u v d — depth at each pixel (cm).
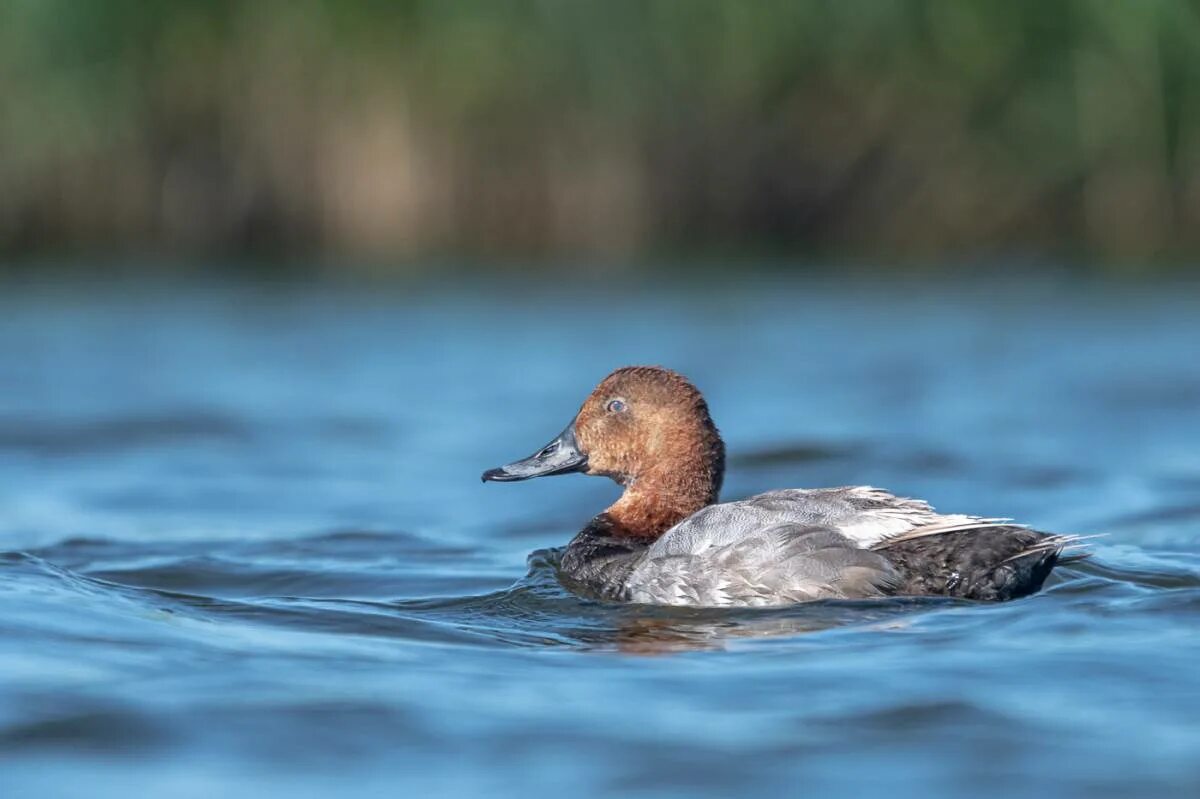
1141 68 2245
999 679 663
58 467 1323
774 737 602
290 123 2370
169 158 2403
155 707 641
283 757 590
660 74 2306
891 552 816
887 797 546
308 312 2062
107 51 2295
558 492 1246
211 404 1556
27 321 2009
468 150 2367
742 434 1402
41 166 2375
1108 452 1307
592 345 1812
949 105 2345
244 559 993
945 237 2408
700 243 2409
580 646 759
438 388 1620
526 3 2261
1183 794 543
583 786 559
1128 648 705
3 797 556
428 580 942
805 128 2397
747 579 827
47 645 728
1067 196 2366
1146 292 2091
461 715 632
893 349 1775
